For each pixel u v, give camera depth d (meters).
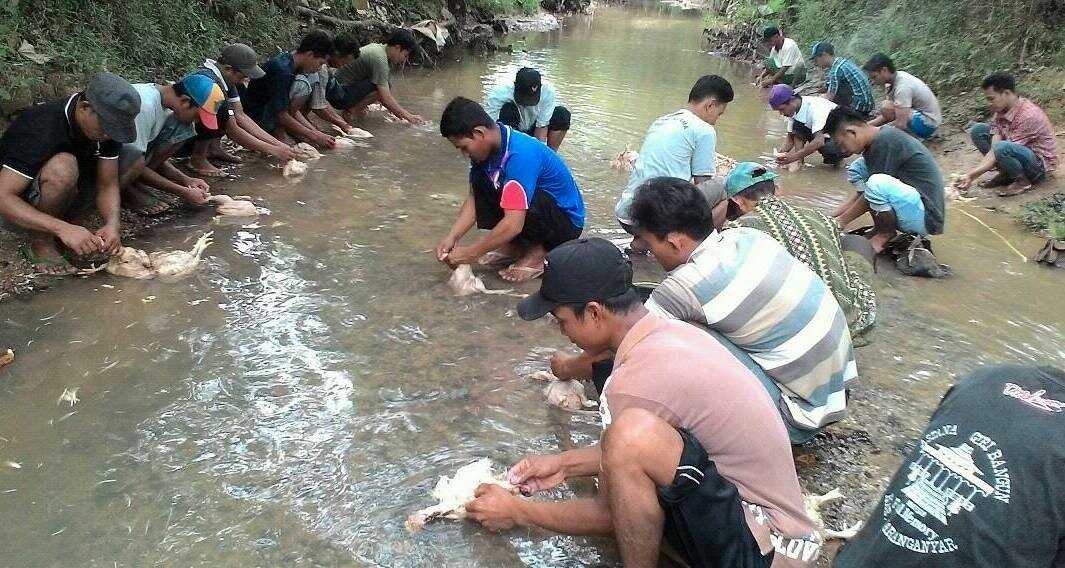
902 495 1.89
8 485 2.64
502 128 4.17
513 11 16.70
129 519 2.54
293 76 6.36
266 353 3.53
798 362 2.80
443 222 5.22
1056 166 6.64
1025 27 8.91
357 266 4.48
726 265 2.81
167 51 6.59
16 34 5.21
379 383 3.38
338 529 2.56
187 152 5.64
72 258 4.14
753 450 2.15
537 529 2.62
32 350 3.39
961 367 3.87
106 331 3.58
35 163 3.82
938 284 4.90
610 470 2.11
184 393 3.19
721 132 8.55
